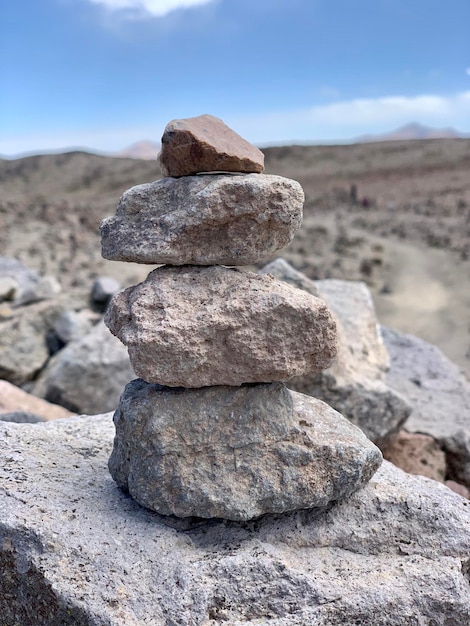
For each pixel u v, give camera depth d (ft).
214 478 1.44
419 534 1.51
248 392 1.51
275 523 1.51
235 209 1.45
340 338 2.55
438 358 3.50
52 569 1.31
